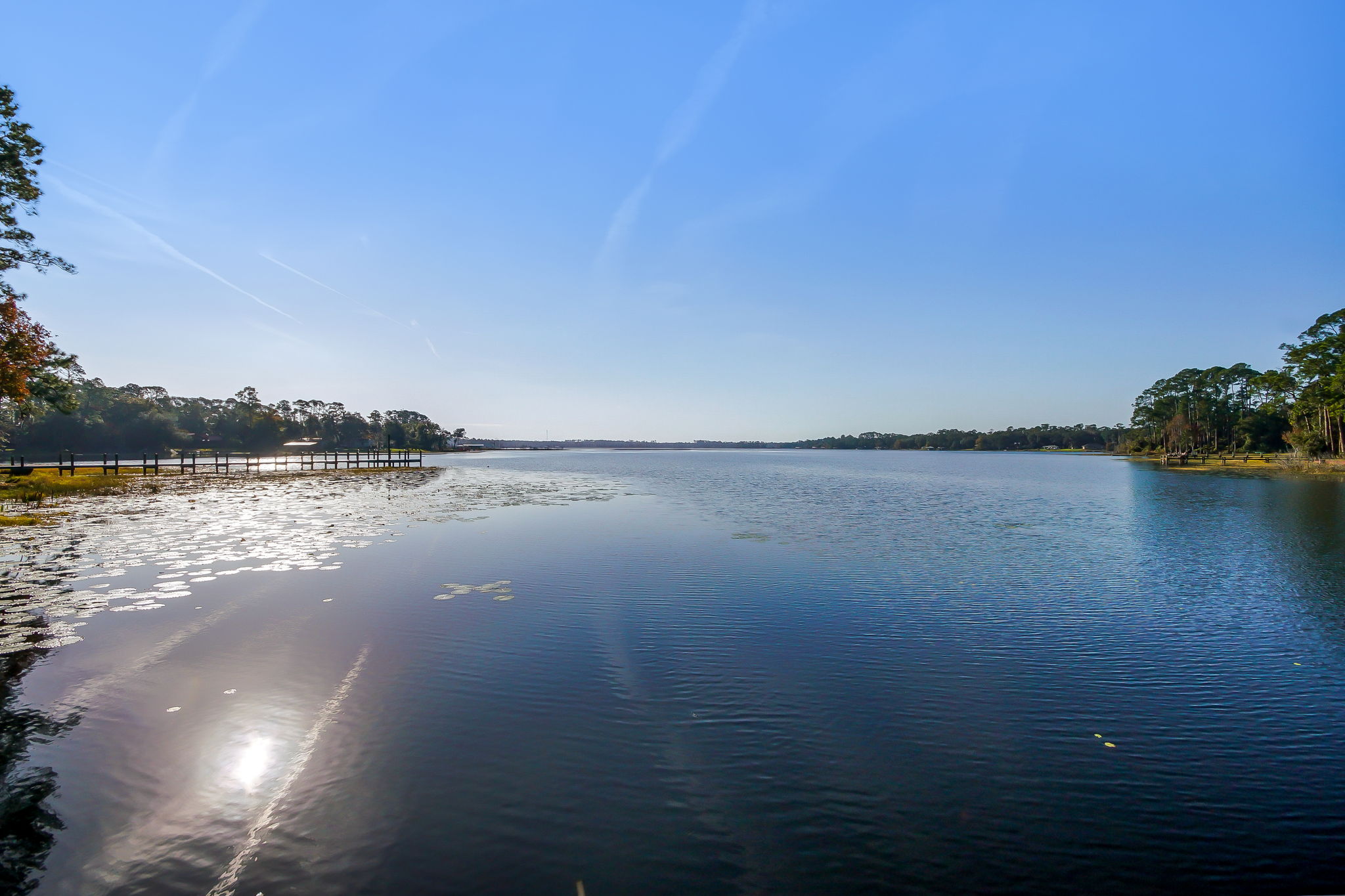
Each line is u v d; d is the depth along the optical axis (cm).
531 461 11362
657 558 1608
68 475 4231
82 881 462
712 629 1034
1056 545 1823
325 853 493
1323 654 938
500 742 664
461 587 1298
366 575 1408
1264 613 1141
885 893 454
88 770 605
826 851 498
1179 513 2620
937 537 1958
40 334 2859
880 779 602
